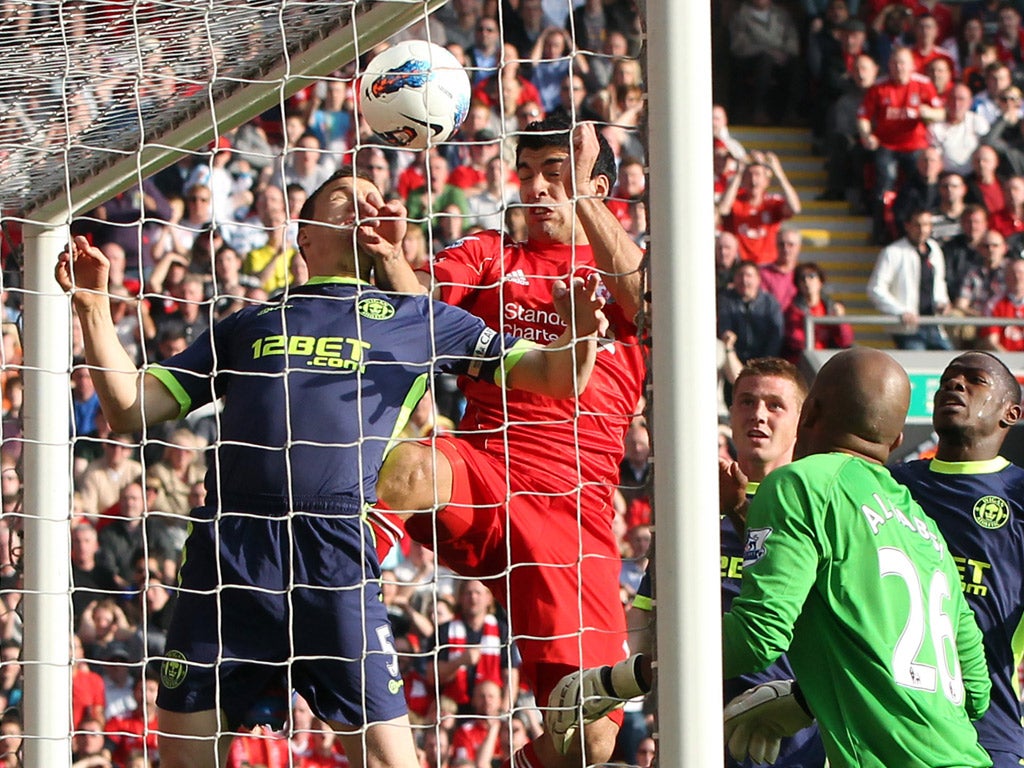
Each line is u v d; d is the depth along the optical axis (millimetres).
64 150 13922
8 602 23422
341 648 10883
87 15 12320
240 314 11797
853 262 39656
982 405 13859
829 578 10375
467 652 26500
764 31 42875
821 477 10516
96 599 26469
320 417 11055
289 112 33188
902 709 10211
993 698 13305
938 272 37344
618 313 14133
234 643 10922
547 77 36469
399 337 11445
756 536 10352
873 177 39438
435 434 11461
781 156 42250
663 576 9578
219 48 12812
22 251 15430
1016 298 37344
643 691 10352
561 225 14117
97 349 11312
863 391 11133
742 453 14266
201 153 12016
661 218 9734
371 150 33375
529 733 26422
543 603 13609
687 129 9734
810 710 10727
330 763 24516
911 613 10445
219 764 10711
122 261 30500
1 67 12906
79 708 24766
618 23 37594
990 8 42625
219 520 11031
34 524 14758
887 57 41656
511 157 34781
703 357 9648
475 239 14352
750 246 36375
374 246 11648
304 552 10922
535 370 11398
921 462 14305
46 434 14938
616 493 29062
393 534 12055
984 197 38594
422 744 25797
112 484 27547
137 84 12266
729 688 13359
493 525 13570
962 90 39875
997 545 13547
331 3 11945
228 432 11211
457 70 12539
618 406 14172
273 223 31906
